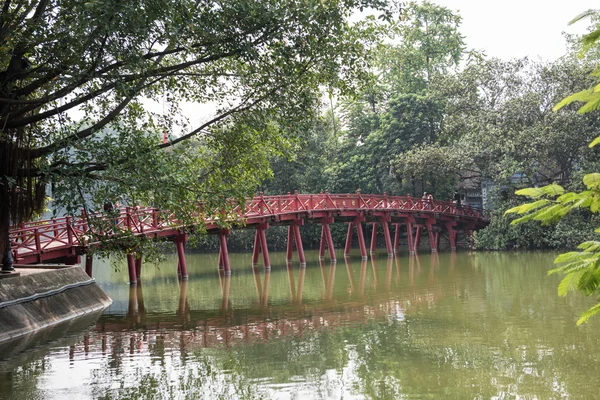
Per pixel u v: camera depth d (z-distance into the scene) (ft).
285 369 30.60
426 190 140.77
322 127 150.92
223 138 45.29
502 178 104.78
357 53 42.19
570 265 7.12
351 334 38.83
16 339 39.60
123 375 30.22
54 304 47.37
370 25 42.39
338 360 32.07
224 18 37.42
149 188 36.55
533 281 63.05
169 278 81.71
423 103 130.72
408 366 30.48
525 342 34.78
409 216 108.68
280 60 40.37
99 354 35.01
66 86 35.94
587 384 26.58
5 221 38.91
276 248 145.38
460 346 34.40
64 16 34.86
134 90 36.24
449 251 113.60
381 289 60.85
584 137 97.60
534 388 26.30
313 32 39.45
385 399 25.27
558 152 100.63
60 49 34.09
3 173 37.81
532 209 7.45
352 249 132.57
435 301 51.72
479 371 29.14
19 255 55.42
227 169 45.16
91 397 26.71
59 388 28.14
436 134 133.28
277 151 47.83
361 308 49.47
